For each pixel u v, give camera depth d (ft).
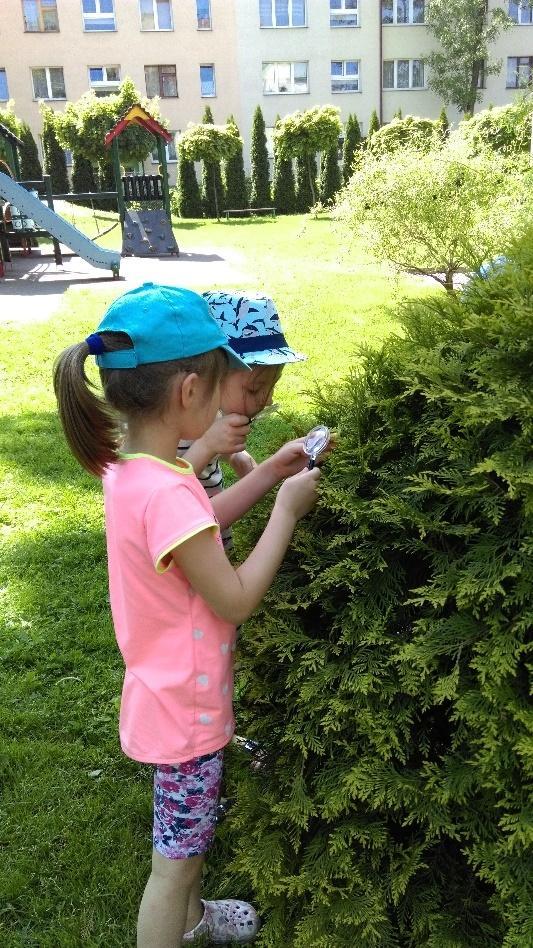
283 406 18.66
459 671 4.63
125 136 78.74
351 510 4.99
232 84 97.91
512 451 4.42
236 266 43.60
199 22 94.89
